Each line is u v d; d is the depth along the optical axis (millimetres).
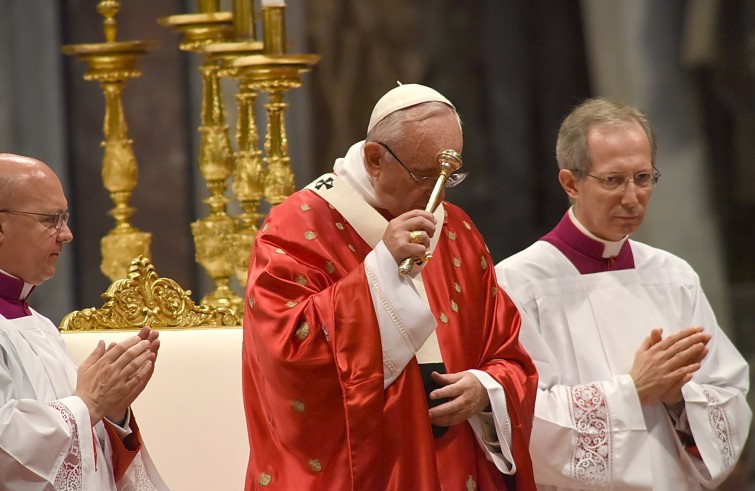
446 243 13242
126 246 18828
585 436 13883
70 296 27062
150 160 27594
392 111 12219
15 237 12961
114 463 13336
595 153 14219
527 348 14422
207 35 18625
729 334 29781
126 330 15453
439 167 12102
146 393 15008
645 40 29750
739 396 14703
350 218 12734
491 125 31875
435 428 12367
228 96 24625
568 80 31656
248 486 12609
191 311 15859
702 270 29812
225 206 18516
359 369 11750
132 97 27484
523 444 12492
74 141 27078
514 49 31766
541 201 32000
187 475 14898
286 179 17438
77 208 27219
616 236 14516
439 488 11906
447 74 31656
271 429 12383
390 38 31125
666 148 29766
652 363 13992
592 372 14555
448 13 31562
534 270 14859
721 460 14164
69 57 26984
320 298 11984
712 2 29422
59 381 13195
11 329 12992
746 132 29484
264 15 17344
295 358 11891
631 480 13844
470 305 12977
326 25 30562
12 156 13133
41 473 12039
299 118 30047
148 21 27453
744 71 29359
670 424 14359
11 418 12016
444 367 12516
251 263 12750
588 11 30531
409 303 11797
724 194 29734
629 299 14867
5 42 26359
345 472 11930
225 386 15078
